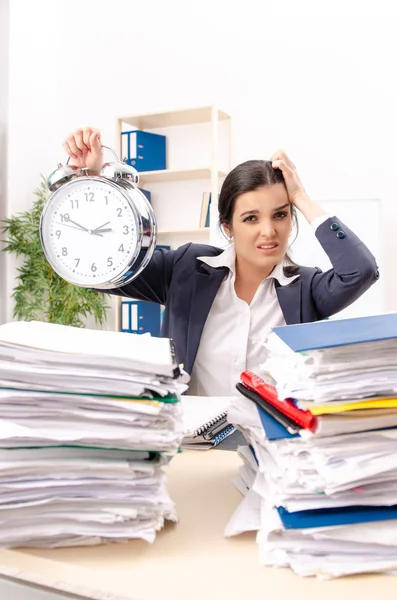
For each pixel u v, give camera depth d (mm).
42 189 4219
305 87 3527
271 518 554
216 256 1535
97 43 4148
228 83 3734
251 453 724
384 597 471
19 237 3881
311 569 507
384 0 3338
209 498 706
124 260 961
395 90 3322
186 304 1498
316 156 3502
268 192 1271
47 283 3850
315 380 547
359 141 3398
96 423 571
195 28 3828
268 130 3627
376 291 3094
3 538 549
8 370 573
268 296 1491
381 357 558
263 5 3627
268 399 654
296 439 557
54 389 569
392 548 525
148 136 3742
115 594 472
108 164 997
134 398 575
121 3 4047
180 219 3863
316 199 3189
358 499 534
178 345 1471
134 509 563
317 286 1483
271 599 466
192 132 3854
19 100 4043
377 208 3088
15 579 514
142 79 4004
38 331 695
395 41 3322
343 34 3430
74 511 562
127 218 956
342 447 541
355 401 540
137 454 590
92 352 580
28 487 546
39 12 4184
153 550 558
